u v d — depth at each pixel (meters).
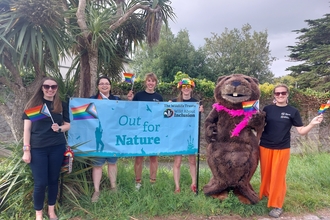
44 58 4.73
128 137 4.36
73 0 5.56
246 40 31.91
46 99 3.57
